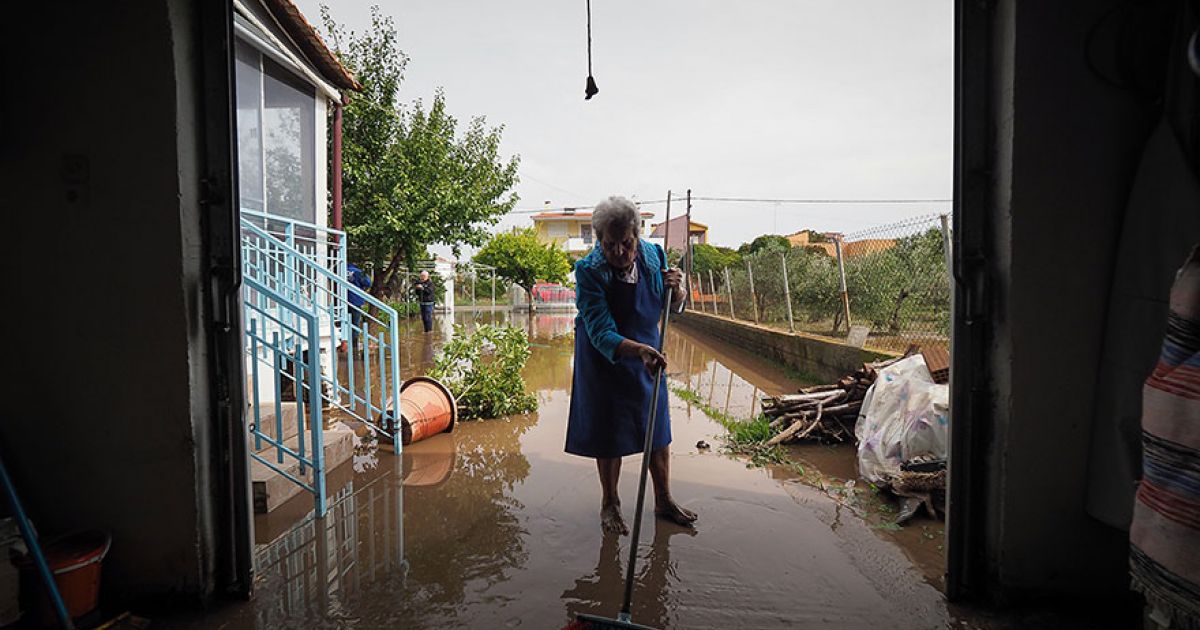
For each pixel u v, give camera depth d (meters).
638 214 2.94
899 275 7.00
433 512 3.54
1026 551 2.37
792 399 5.35
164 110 2.21
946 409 3.66
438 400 5.37
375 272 13.84
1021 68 2.20
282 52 6.27
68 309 2.28
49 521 2.33
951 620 2.36
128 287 2.26
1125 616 2.32
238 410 2.45
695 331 18.45
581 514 3.49
